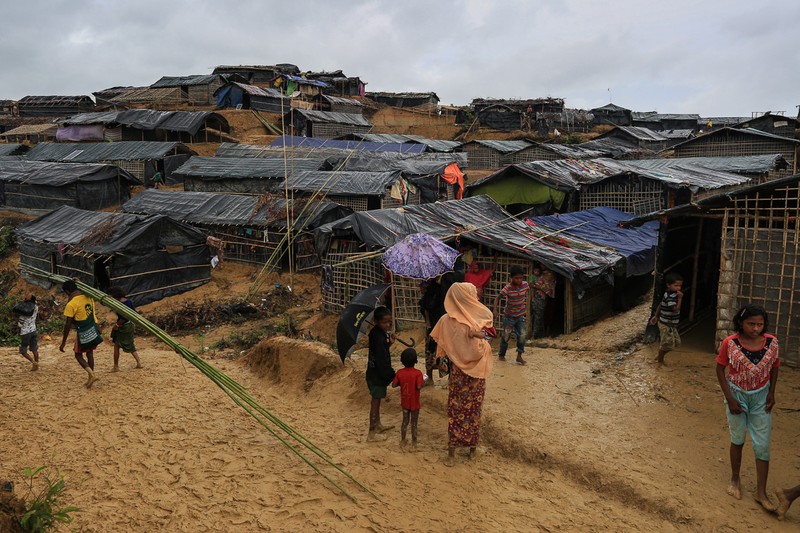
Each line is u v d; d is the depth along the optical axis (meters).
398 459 7.27
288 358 11.45
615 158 47.62
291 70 74.00
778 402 8.45
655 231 19.98
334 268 19.25
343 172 32.81
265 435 8.27
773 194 9.76
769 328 9.85
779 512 6.04
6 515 4.71
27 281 26.78
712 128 69.69
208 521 6.13
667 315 9.86
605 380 9.55
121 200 37.97
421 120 66.56
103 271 23.97
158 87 64.19
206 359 13.37
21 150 52.28
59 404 9.66
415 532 5.91
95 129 50.00
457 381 7.01
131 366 12.05
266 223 26.22
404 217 17.28
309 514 6.20
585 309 15.30
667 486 6.55
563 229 18.45
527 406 8.52
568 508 6.39
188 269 24.72
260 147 42.91
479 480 6.86
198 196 30.50
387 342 7.81
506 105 63.31
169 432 8.42
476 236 15.49
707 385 9.13
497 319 15.33
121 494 6.69
